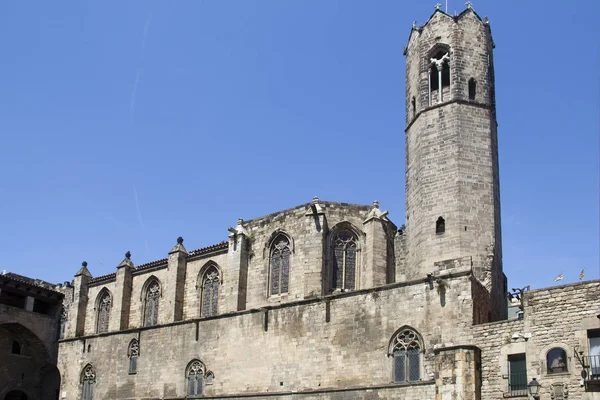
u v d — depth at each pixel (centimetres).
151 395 6412
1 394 7619
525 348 4294
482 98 5766
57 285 8712
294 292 6109
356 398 4978
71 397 7206
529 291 4384
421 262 5425
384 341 5009
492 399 4350
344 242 6272
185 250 7156
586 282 4169
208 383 6038
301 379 5384
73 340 7481
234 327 6019
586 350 4056
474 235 5316
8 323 7588
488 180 5528
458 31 5894
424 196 5559
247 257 6588
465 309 4672
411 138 5944
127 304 7412
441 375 4453
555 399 4075
